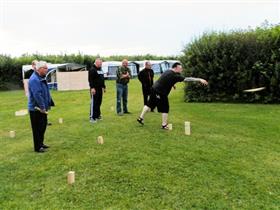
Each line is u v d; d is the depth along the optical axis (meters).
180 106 18.17
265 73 18.39
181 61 20.55
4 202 6.44
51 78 34.03
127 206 6.25
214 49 19.59
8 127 13.80
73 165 8.06
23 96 29.42
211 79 19.70
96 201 6.43
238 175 7.72
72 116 15.52
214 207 6.27
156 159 8.32
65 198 6.55
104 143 9.70
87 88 33.53
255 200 6.63
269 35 18.67
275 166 8.45
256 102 19.02
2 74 39.47
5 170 8.02
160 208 6.20
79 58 49.41
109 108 17.44
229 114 15.26
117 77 14.01
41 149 9.25
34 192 6.85
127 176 7.40
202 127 11.97
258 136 11.25
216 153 9.02
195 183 7.18
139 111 15.27
